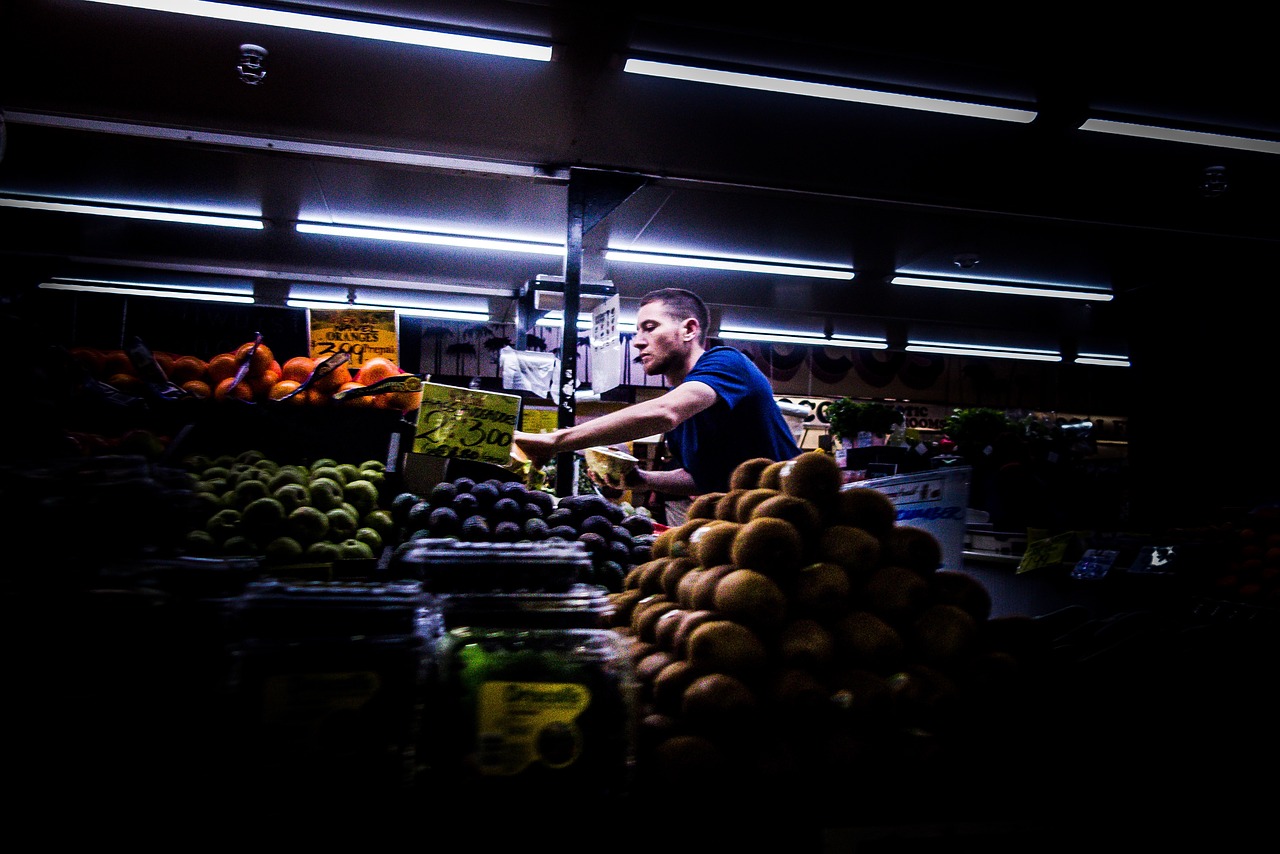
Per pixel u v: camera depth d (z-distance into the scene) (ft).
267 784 2.74
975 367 29.63
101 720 2.70
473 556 3.83
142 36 10.59
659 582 4.80
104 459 3.39
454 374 24.39
